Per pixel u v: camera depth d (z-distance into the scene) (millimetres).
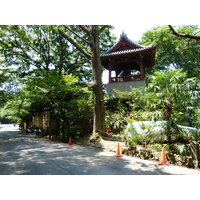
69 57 20969
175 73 5922
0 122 47312
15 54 17891
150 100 6445
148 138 6484
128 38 14953
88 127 11453
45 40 18984
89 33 10406
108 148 7551
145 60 15711
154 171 4426
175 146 5492
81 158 5914
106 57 14734
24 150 7512
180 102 5930
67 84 11828
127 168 4719
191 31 13109
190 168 4691
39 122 17156
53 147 8312
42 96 12453
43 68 19969
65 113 12273
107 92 14734
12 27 14992
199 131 6230
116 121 10383
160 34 16641
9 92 17031
